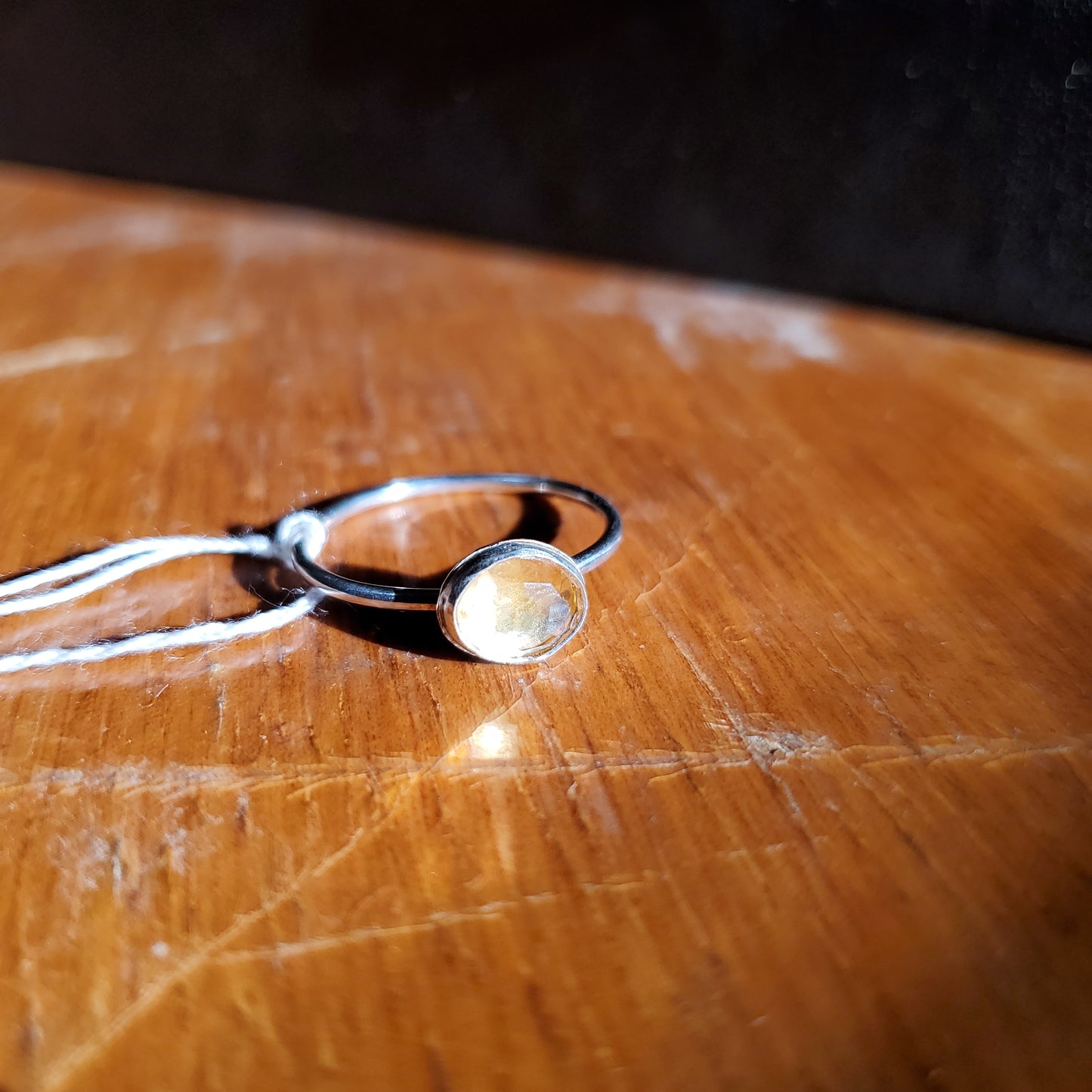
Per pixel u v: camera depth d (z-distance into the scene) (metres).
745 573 0.06
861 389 0.09
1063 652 0.06
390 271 0.11
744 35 0.10
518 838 0.05
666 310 0.10
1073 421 0.08
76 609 0.06
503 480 0.07
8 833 0.05
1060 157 0.09
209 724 0.05
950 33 0.09
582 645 0.06
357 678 0.06
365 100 0.12
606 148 0.11
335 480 0.07
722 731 0.05
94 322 0.09
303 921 0.05
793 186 0.10
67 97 0.13
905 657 0.06
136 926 0.05
